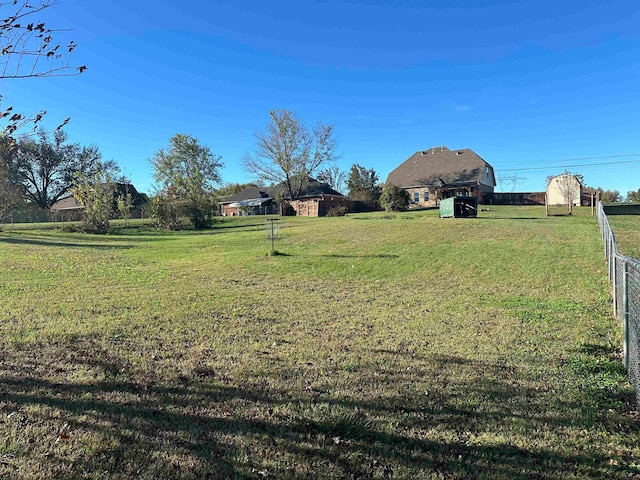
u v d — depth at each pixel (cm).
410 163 5534
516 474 255
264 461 268
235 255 1472
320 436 299
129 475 250
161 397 361
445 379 408
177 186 3219
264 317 669
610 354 477
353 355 481
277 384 395
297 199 5297
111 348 496
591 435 299
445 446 287
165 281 1012
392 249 1452
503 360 462
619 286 604
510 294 840
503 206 3972
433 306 749
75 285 936
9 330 563
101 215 2809
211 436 297
